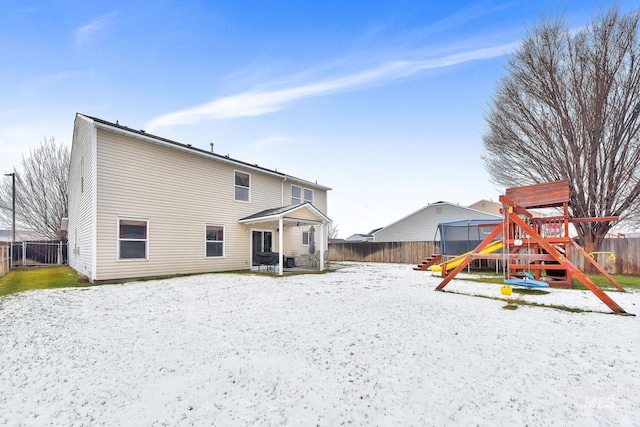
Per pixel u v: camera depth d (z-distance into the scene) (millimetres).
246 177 14547
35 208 20906
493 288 8594
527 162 12102
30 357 3793
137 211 10430
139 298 7332
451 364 3404
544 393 2779
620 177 10516
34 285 9227
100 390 2955
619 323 5000
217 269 12883
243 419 2447
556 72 11133
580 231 11727
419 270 14773
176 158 11664
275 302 6926
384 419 2412
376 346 3988
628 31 9969
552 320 5203
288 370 3322
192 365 3492
